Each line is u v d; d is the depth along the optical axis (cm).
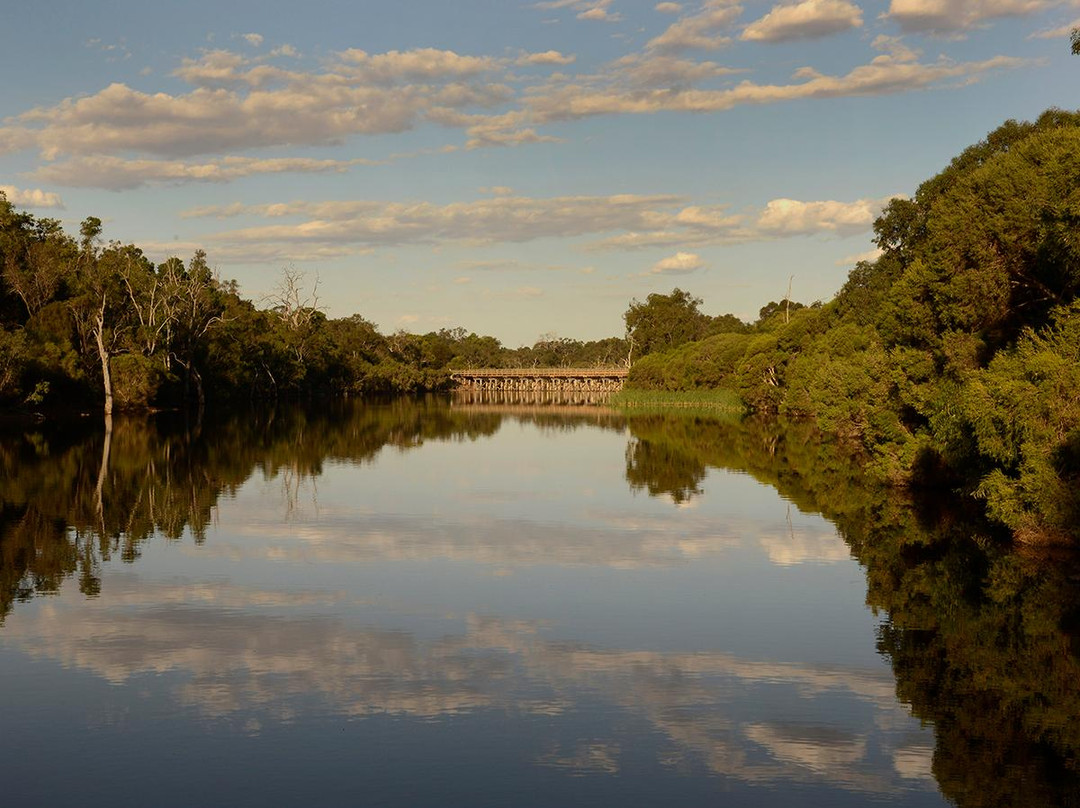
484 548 2578
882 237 6119
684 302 18612
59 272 8812
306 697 1427
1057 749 1252
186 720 1335
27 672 1527
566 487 3906
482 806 1091
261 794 1118
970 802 1103
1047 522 2484
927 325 3616
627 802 1102
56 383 7794
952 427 3050
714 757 1227
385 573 2262
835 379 5366
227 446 5662
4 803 1093
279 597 2020
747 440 6450
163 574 2227
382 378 16312
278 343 12100
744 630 1792
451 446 6000
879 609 1948
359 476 4250
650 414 10288
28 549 2492
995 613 1916
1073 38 2730
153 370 8512
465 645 1691
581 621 1855
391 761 1209
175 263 10012
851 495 3638
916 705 1408
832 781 1160
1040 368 2445
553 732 1304
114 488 3681
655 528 2903
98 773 1173
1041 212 2995
